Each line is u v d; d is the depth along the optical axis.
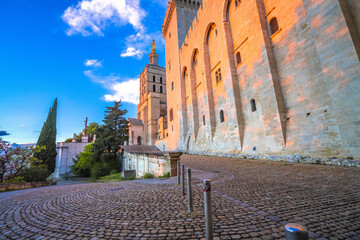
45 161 33.38
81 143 41.00
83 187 8.14
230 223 3.11
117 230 3.10
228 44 18.84
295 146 11.21
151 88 61.03
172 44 38.94
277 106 12.38
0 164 17.62
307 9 10.09
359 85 7.66
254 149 15.02
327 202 3.97
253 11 15.07
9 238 3.01
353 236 2.51
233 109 17.61
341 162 8.05
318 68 10.11
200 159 18.20
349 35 8.06
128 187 7.21
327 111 9.50
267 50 13.53
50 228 3.36
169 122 38.88
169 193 5.65
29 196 6.59
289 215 3.35
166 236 2.78
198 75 27.77
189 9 38.03
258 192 5.10
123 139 34.00
